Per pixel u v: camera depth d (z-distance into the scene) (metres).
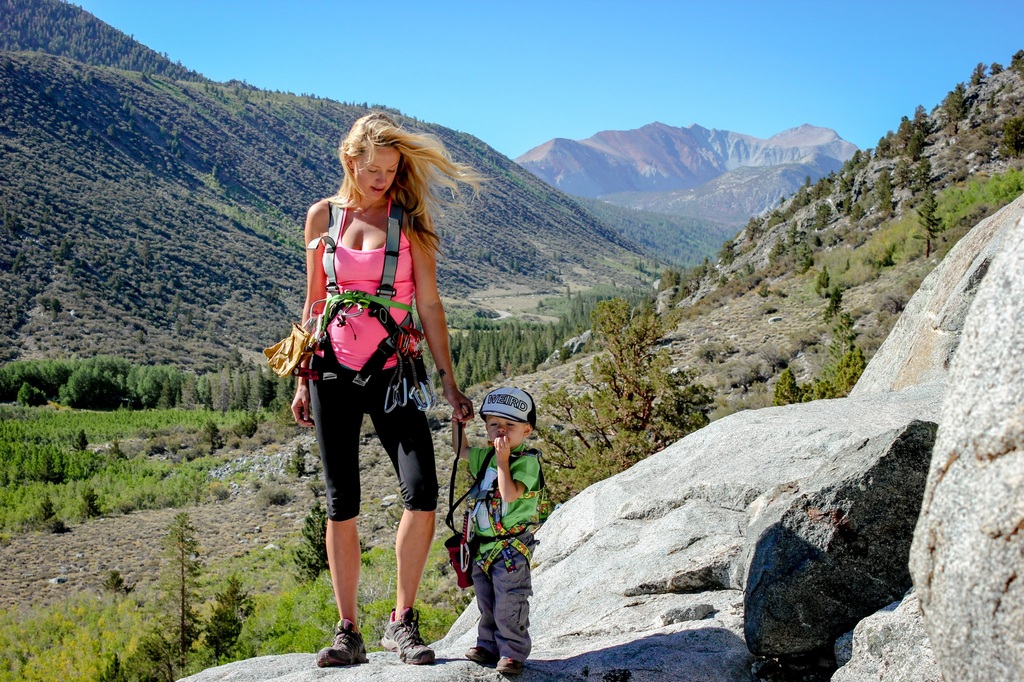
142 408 149.25
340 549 3.51
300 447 83.88
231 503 73.50
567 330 171.38
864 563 3.61
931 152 70.50
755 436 6.56
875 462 3.67
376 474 62.41
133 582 52.56
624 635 4.29
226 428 110.69
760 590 3.70
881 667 3.07
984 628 1.99
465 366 126.81
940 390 6.96
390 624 3.60
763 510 4.30
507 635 3.31
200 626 32.84
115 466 91.56
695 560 4.96
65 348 199.00
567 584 5.81
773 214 97.25
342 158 3.47
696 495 6.12
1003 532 1.95
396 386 3.40
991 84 76.88
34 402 143.75
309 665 3.59
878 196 67.44
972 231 8.52
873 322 40.41
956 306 8.00
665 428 18.41
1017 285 2.06
